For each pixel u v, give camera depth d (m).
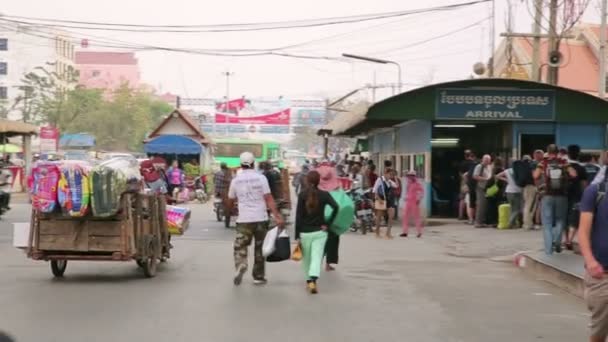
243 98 78.88
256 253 11.78
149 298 10.37
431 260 15.37
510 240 18.69
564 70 43.03
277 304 10.05
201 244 17.94
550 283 12.38
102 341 7.84
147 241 12.11
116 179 11.45
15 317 8.98
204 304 9.98
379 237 20.20
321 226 11.16
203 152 44.72
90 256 11.75
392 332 8.43
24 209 30.00
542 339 8.25
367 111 23.70
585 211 6.17
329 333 8.32
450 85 23.59
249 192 11.67
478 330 8.63
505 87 23.62
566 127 24.08
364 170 24.97
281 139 144.50
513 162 21.62
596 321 6.20
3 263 13.97
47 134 38.94
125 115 83.94
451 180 28.11
